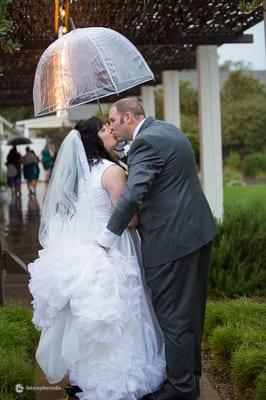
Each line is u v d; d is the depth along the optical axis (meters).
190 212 3.90
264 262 7.05
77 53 4.45
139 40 10.64
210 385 4.60
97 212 4.02
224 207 9.85
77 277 3.79
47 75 4.60
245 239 7.07
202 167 11.17
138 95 18.39
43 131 46.06
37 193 25.44
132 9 8.93
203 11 9.16
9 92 17.98
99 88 4.40
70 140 4.11
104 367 3.80
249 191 23.30
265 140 32.25
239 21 9.81
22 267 7.67
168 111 14.50
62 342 3.88
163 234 3.88
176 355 3.91
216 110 11.03
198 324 4.05
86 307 3.72
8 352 4.47
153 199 3.90
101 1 8.43
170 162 3.87
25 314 5.49
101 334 3.73
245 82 35.22
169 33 10.52
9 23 4.36
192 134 28.58
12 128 35.19
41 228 4.21
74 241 3.98
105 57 4.39
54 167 4.18
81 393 3.94
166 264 3.87
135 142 3.88
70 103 4.50
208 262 4.06
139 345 3.93
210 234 3.99
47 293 3.85
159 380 4.00
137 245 4.13
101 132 4.15
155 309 3.99
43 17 8.84
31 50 10.57
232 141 32.44
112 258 3.88
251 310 5.38
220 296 6.81
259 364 4.19
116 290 3.79
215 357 4.91
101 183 4.02
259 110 32.50
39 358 3.99
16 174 23.86
